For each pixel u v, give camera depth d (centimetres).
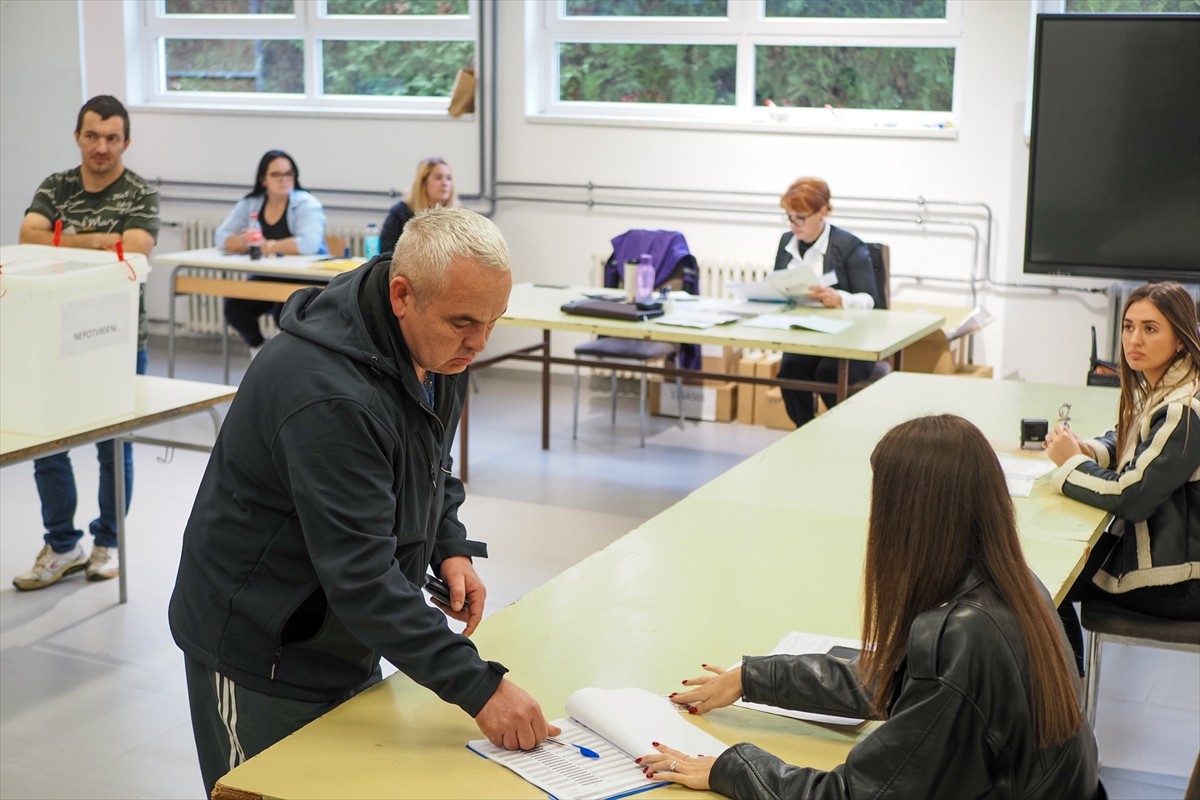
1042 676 149
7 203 666
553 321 497
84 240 410
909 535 154
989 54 623
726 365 667
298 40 786
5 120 658
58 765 314
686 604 230
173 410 370
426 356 177
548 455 604
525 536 488
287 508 183
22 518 499
